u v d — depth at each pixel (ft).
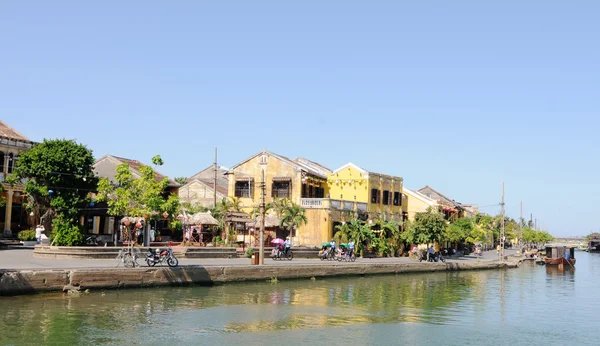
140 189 133.39
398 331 88.02
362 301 117.19
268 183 222.48
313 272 154.51
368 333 85.66
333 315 98.94
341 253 185.47
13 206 188.65
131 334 77.36
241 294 117.60
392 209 258.37
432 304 118.11
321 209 210.18
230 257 163.73
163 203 135.13
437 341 82.48
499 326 96.12
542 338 87.51
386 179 253.03
